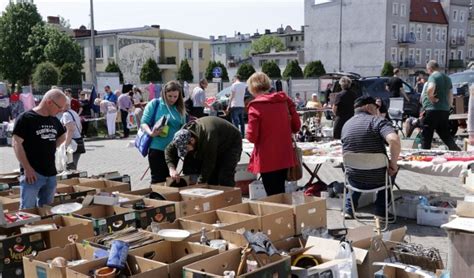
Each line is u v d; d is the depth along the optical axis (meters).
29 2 44.47
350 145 5.59
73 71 31.42
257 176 7.45
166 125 5.57
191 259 3.14
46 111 4.89
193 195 4.75
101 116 18.33
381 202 5.84
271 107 5.23
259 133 5.23
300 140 10.71
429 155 6.24
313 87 25.67
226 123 5.23
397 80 14.86
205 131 5.06
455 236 3.06
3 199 5.00
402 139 9.47
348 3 58.97
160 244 3.44
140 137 5.74
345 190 5.79
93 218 4.05
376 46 57.47
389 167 5.54
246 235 3.38
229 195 4.82
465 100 13.63
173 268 3.03
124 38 50.62
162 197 4.78
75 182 5.72
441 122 8.58
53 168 4.96
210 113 15.43
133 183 8.56
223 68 48.31
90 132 17.47
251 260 3.24
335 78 19.83
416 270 3.41
